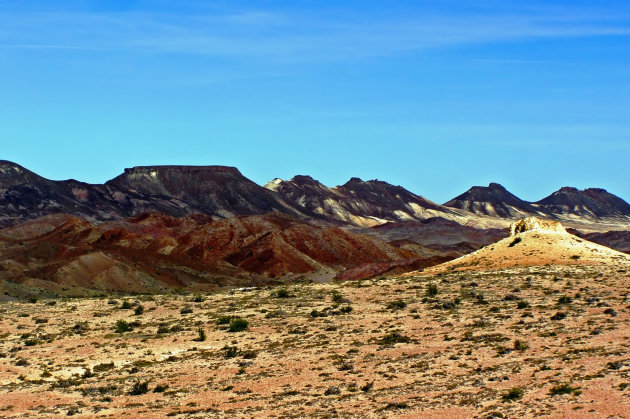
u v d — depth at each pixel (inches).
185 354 2815.0
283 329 3174.2
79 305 4190.5
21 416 2021.4
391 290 4072.3
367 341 2815.0
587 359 2191.2
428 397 1959.9
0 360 2805.1
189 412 1985.7
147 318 3663.9
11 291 6107.3
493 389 1974.7
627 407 1681.8
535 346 2469.2
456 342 2662.4
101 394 2266.2
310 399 2047.2
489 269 4623.5
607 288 3607.3
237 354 2736.2
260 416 1903.3
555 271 4220.0
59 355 2883.9
